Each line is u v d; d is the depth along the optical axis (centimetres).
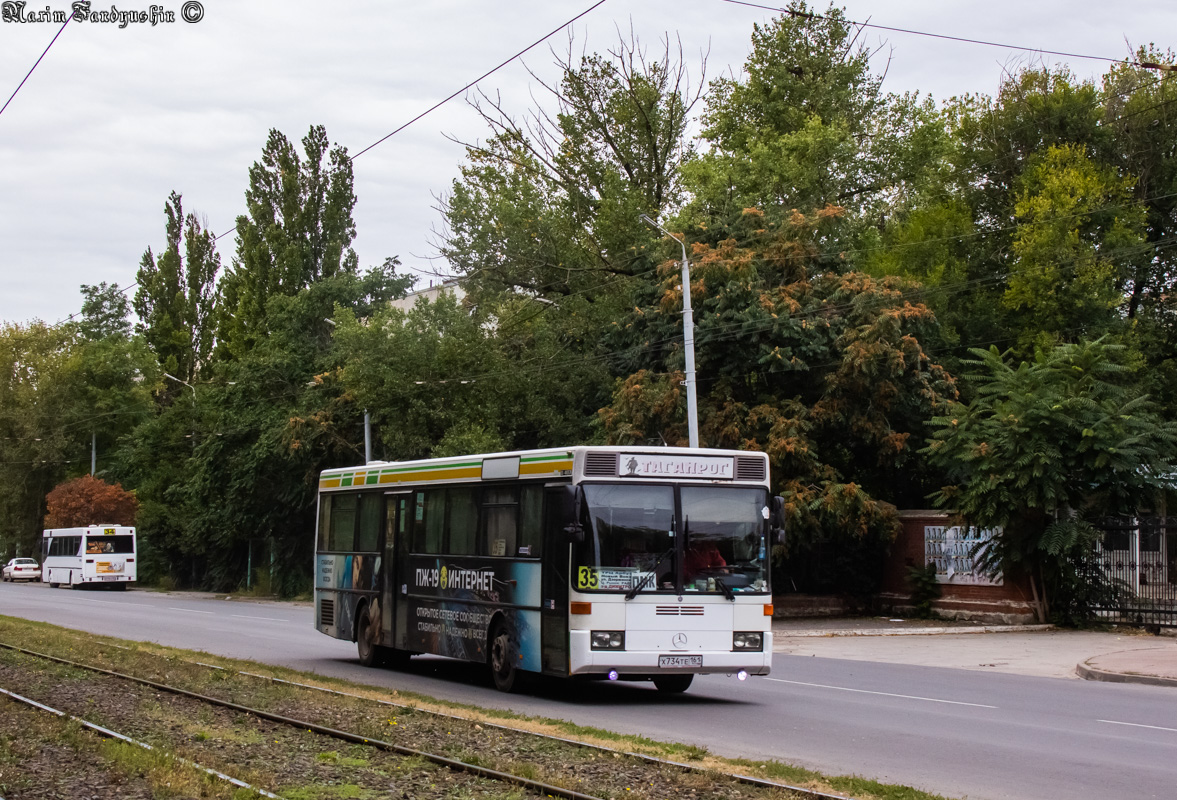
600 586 1399
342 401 4553
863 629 2783
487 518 1620
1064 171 4022
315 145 6194
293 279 6006
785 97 4788
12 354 7975
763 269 3366
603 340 3684
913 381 3173
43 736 1105
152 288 7819
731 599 1448
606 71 4894
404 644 1819
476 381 4169
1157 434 2631
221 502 5288
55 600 4544
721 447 3130
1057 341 3791
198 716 1258
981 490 2694
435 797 846
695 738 1173
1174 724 1308
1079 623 2786
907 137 4638
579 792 855
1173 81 4306
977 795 884
